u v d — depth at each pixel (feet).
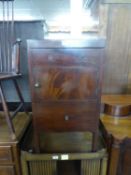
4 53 3.97
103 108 4.21
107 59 4.60
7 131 3.67
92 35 4.91
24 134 3.83
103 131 3.78
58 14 6.98
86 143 3.82
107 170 3.55
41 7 6.89
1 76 3.33
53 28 5.10
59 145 3.73
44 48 2.85
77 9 5.05
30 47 2.84
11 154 3.35
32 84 3.04
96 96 3.16
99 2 4.29
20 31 4.24
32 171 3.53
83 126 3.37
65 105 3.20
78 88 3.10
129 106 4.07
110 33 4.39
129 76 4.76
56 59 2.92
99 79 3.05
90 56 2.92
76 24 5.05
